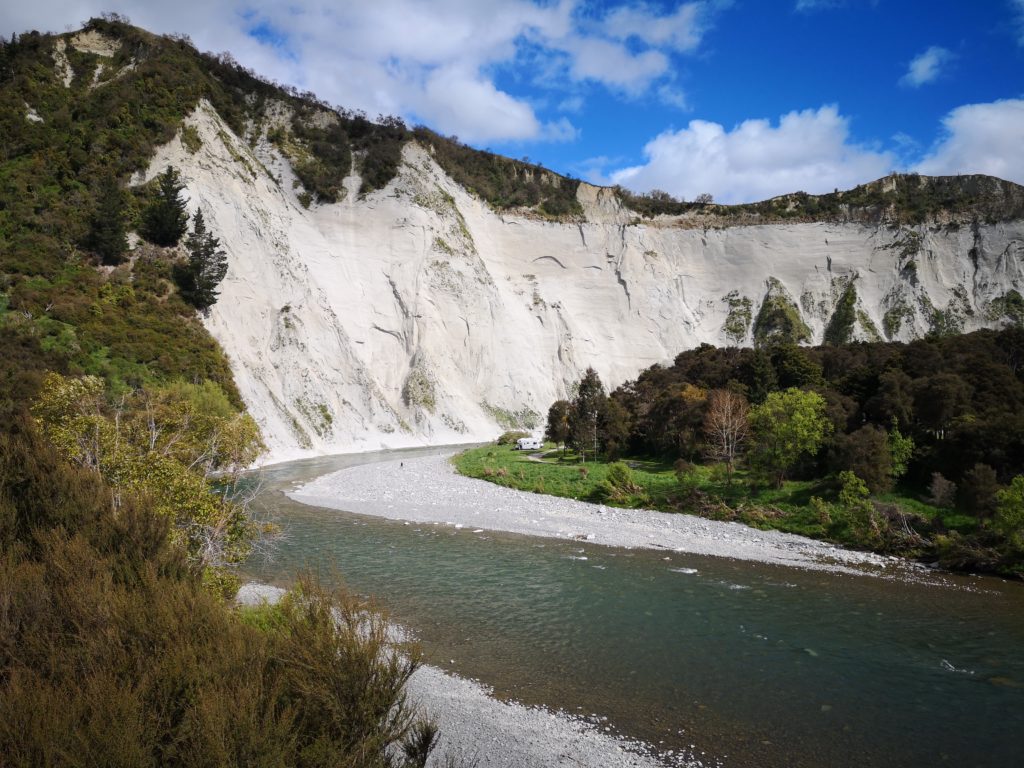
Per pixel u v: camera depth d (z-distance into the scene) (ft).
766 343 337.93
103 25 263.29
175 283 193.98
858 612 58.13
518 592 62.44
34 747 14.99
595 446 171.73
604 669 44.34
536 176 392.88
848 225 376.27
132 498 29.96
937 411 113.19
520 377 318.24
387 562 73.46
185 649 19.33
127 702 16.28
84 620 20.58
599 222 384.68
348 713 20.02
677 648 48.52
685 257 387.55
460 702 38.68
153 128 227.61
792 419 105.91
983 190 367.45
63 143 208.03
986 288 342.03
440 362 292.40
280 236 250.98
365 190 311.88
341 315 276.21
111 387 133.49
